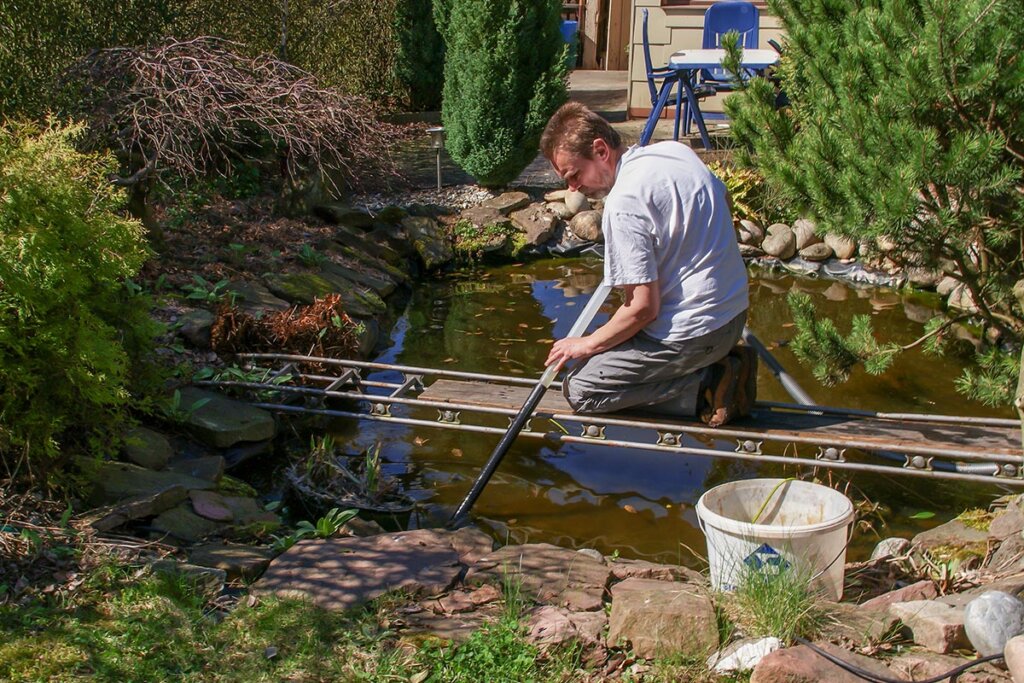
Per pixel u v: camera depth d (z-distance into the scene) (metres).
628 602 2.82
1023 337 4.95
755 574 2.85
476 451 4.77
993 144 4.02
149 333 4.20
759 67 8.93
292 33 8.94
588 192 3.68
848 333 6.54
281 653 2.75
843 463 3.88
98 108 5.73
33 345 3.42
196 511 3.74
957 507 4.21
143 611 2.89
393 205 8.30
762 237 8.27
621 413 3.97
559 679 2.62
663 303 3.59
